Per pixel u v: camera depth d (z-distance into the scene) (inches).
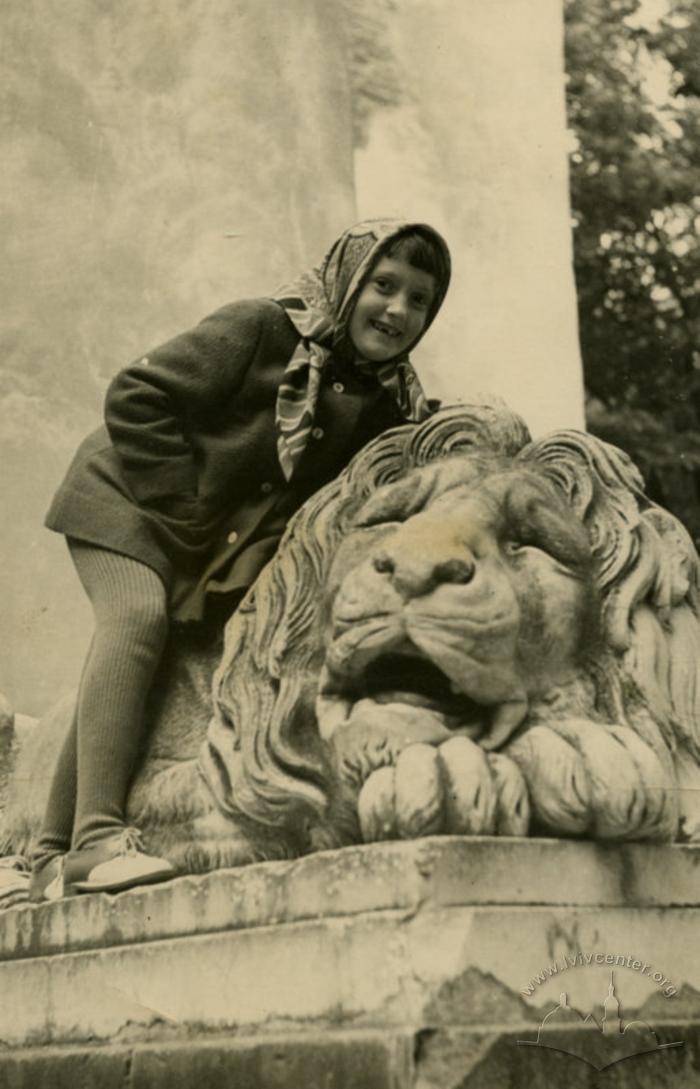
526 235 222.1
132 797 109.7
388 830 89.0
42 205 190.1
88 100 195.3
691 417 274.1
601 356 270.2
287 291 119.5
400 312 116.7
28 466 182.2
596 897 90.4
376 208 211.2
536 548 98.0
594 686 97.3
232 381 115.8
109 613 111.7
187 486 114.3
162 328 192.9
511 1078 83.7
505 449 103.7
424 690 96.3
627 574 100.0
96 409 187.8
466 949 84.7
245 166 200.4
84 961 105.0
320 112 207.9
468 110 222.1
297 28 208.5
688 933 93.7
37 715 175.6
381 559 95.4
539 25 230.1
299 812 96.9
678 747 98.7
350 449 119.2
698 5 283.4
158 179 196.5
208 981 95.8
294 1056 87.8
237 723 102.6
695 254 277.1
